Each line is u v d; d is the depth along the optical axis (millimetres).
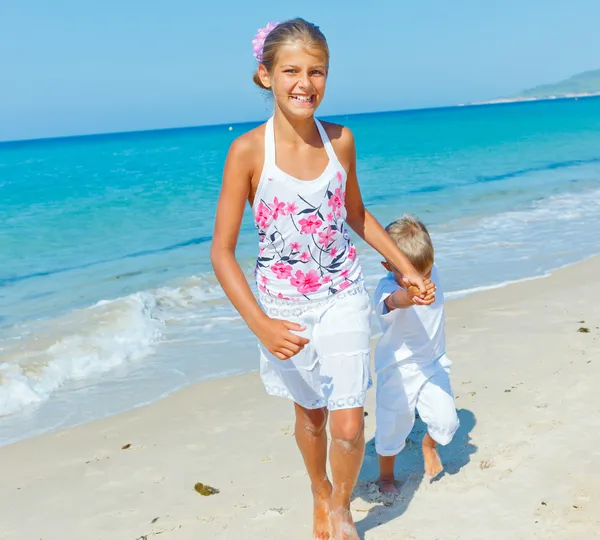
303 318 2818
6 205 16312
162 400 4988
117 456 4152
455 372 4941
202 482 3719
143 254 10367
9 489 3830
